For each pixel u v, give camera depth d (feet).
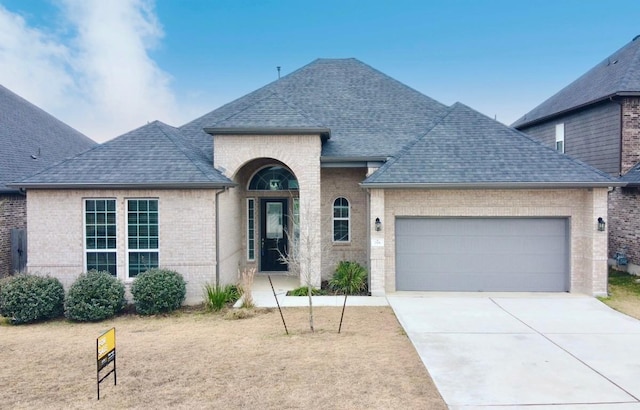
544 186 43.47
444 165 45.70
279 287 49.65
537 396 22.17
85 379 25.02
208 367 26.32
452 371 25.35
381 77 64.75
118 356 28.68
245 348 29.68
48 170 43.78
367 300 43.32
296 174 47.52
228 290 43.55
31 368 26.99
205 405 21.39
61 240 43.16
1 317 40.11
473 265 46.73
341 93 61.82
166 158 45.24
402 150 48.44
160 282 39.68
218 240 43.60
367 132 55.01
